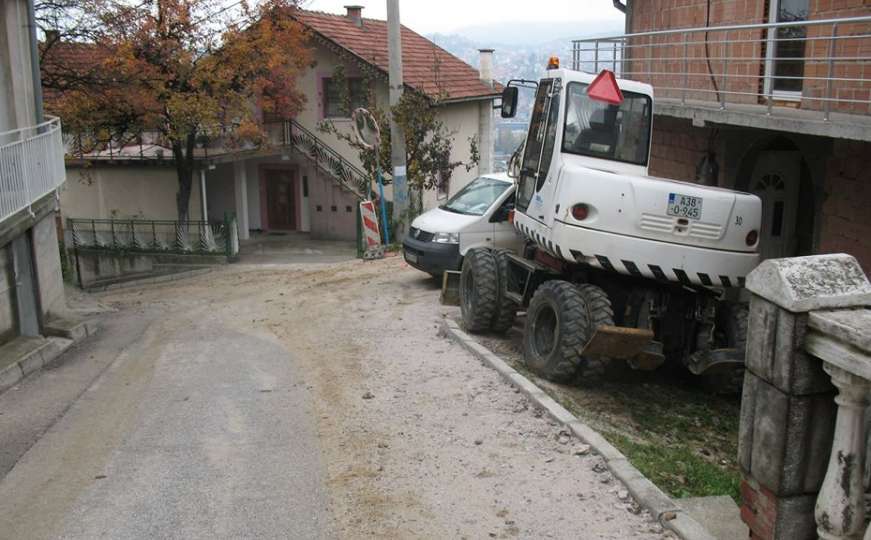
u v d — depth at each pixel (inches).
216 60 903.7
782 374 134.0
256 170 1209.4
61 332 449.1
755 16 431.2
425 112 834.2
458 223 529.0
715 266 308.0
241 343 428.1
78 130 875.4
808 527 138.5
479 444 255.0
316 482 231.1
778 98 401.4
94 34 799.7
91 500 221.3
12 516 212.4
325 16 1171.9
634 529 195.0
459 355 364.8
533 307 341.7
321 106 1139.9
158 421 291.0
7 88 486.0
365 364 359.6
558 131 338.6
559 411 273.7
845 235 374.3
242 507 215.5
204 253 978.1
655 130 559.2
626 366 378.0
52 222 486.3
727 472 256.4
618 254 307.4
